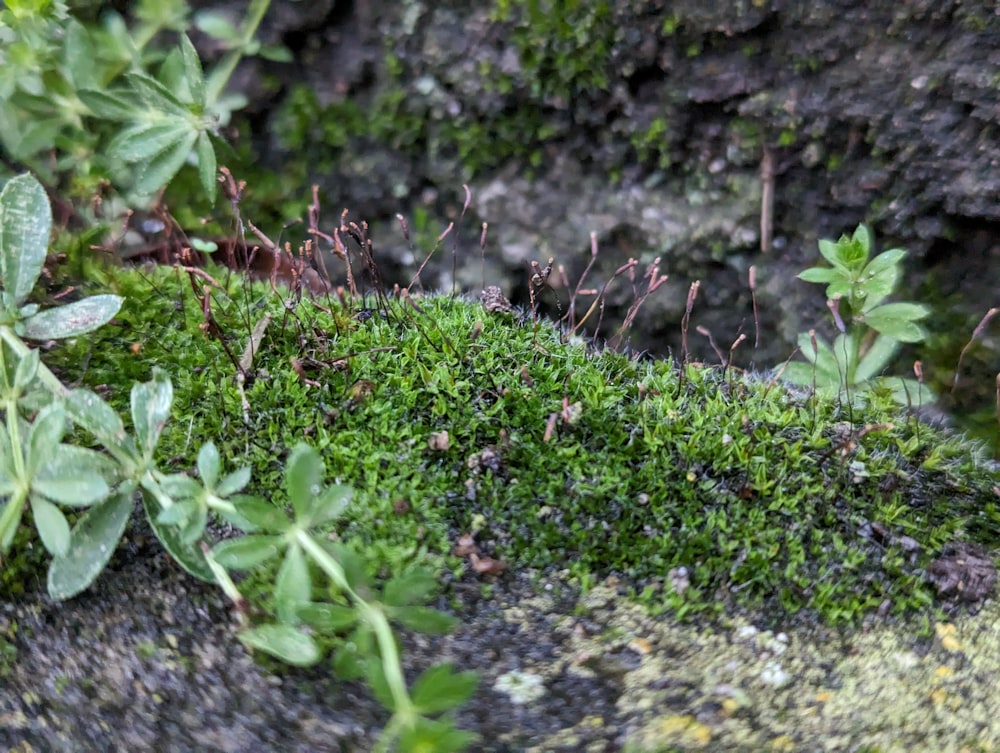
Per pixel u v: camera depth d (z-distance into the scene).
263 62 0.27
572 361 0.22
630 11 0.25
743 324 0.25
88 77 0.23
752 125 0.25
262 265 0.25
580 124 0.26
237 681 0.18
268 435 0.20
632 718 0.18
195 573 0.18
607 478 0.20
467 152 0.27
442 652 0.19
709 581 0.20
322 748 0.17
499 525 0.20
